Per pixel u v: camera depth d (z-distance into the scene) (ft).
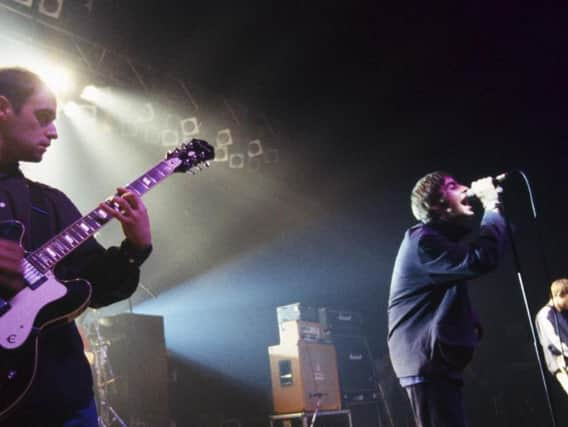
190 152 7.32
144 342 23.89
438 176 9.93
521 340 30.22
